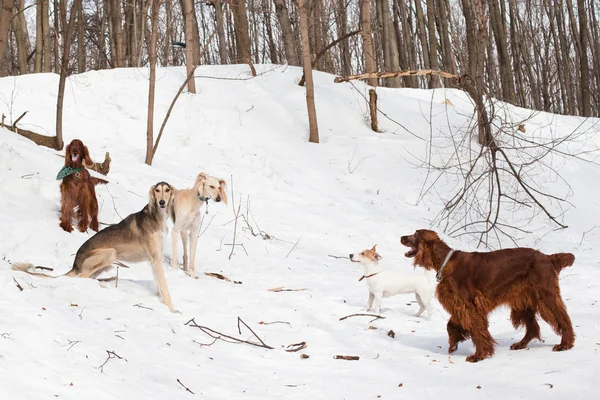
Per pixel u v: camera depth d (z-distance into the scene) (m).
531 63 45.16
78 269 8.70
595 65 41.16
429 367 6.64
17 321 6.25
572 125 23.30
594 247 14.44
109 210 12.77
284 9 25.48
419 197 17.14
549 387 5.47
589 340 6.99
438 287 7.08
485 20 17.30
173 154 17.52
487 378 6.00
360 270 12.04
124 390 5.41
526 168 18.42
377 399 5.73
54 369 5.49
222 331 7.83
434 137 20.11
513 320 7.18
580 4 30.34
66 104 18.75
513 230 15.85
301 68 23.70
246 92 21.39
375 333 8.04
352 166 18.22
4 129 15.11
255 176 16.97
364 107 21.62
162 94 20.20
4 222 10.52
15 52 40.34
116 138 17.81
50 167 13.74
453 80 15.45
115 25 28.55
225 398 5.77
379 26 29.86
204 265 11.37
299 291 10.19
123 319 7.33
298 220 15.14
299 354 7.20
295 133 19.73
